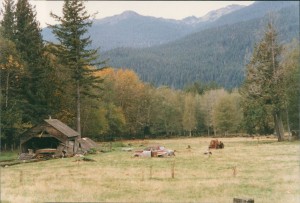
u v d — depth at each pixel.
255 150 48.06
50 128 45.62
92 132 68.31
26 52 44.44
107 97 82.62
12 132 40.50
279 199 18.69
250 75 67.88
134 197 18.72
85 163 35.78
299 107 65.06
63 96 59.28
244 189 21.34
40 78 49.12
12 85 38.12
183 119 112.12
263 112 64.88
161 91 114.69
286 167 30.28
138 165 33.97
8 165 32.66
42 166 32.50
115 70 102.00
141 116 99.19
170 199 18.52
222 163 34.81
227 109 103.31
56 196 18.20
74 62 58.28
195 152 48.50
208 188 21.75
